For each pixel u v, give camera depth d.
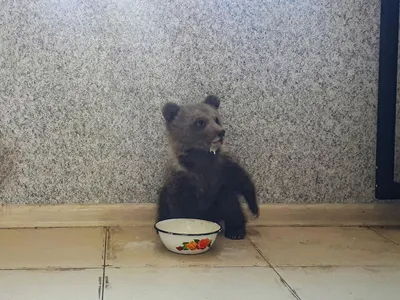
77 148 1.63
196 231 1.51
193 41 1.63
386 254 1.41
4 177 1.61
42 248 1.41
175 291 1.10
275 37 1.66
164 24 1.62
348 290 1.12
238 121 1.67
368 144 1.74
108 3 1.59
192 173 1.58
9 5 1.56
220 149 1.60
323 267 1.28
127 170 1.65
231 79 1.66
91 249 1.41
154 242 1.49
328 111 1.71
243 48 1.65
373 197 1.76
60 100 1.60
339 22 1.69
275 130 1.69
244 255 1.38
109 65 1.61
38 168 1.62
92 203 1.65
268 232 1.63
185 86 1.64
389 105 1.68
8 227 1.62
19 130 1.60
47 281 1.15
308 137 1.71
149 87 1.63
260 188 1.70
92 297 1.06
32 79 1.59
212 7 1.63
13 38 1.57
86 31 1.59
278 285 1.14
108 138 1.63
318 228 1.69
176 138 1.59
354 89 1.71
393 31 1.66
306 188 1.72
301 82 1.69
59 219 1.64
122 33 1.60
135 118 1.63
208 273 1.22
